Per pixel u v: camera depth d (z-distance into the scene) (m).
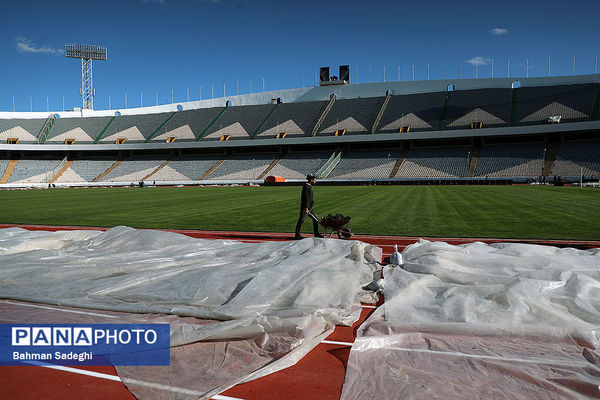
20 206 19.00
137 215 14.16
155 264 5.21
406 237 8.48
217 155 58.72
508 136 48.41
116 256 5.72
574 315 3.43
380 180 43.41
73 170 55.66
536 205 15.36
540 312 3.31
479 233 8.93
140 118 63.12
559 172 39.94
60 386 2.58
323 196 23.02
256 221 11.91
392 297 3.76
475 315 3.34
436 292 3.89
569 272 4.16
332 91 62.47
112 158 59.78
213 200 21.41
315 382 2.58
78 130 59.94
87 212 15.55
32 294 4.19
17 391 2.52
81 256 5.71
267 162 53.91
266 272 4.39
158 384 2.51
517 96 50.59
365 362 2.75
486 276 4.14
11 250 6.40
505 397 2.31
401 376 2.55
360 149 54.22
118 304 3.89
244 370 2.68
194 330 3.08
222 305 3.77
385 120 52.50
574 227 9.61
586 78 50.91
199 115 62.31
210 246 6.44
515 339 3.02
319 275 4.38
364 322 3.40
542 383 2.43
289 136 54.06
